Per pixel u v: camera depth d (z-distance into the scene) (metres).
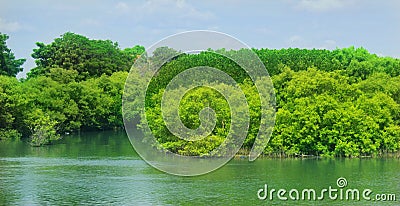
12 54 105.50
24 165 54.31
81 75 104.25
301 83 61.72
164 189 42.28
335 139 58.44
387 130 58.41
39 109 82.94
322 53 86.38
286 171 49.75
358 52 93.06
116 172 49.94
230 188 42.62
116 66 111.00
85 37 118.19
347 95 63.16
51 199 39.28
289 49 84.56
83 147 70.44
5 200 39.00
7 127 79.56
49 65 108.44
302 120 58.00
